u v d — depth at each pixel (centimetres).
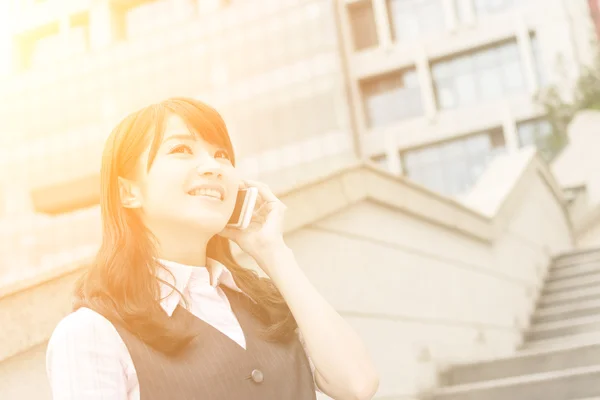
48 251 1805
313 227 309
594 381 332
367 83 2081
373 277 354
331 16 1903
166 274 111
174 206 111
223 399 99
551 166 1264
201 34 1969
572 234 1105
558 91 1828
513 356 396
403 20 2075
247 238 130
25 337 169
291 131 1864
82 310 101
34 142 2033
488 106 1925
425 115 1986
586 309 593
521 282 633
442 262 452
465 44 1975
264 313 122
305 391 113
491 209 588
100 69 2017
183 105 117
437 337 411
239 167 1886
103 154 117
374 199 367
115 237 110
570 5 1905
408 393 355
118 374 95
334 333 121
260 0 1945
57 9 2114
